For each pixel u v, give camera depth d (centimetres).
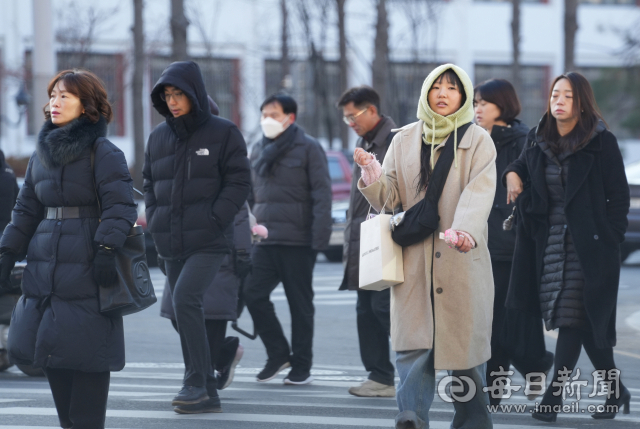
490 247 1384
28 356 1027
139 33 5800
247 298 1703
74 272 1023
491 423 1085
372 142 1565
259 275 1706
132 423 1266
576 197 1252
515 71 6712
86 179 1034
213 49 7469
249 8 7662
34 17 4309
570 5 6147
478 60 8856
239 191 1352
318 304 2945
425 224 1027
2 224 1800
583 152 1259
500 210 1394
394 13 7588
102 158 1035
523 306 1301
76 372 1033
